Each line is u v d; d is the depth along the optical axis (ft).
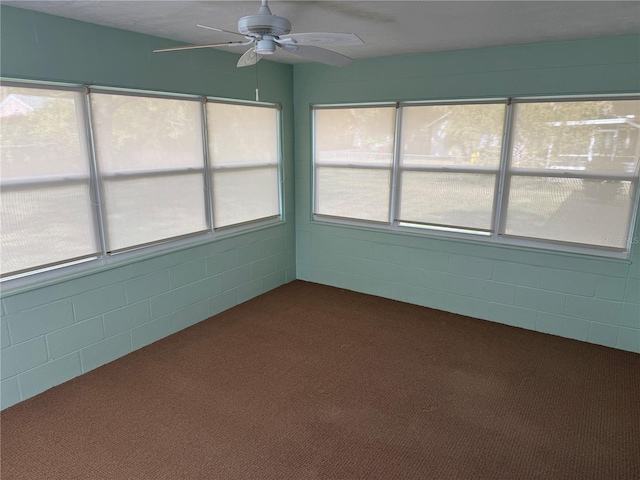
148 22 9.55
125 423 8.70
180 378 10.35
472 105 12.71
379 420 8.87
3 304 8.86
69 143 9.62
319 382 10.22
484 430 8.57
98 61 9.86
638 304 11.43
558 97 11.57
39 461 7.67
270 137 15.37
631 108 10.73
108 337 10.98
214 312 14.06
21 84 8.64
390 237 15.05
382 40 11.21
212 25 9.86
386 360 11.24
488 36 10.69
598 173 11.37
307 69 15.43
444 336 12.60
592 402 9.48
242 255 14.84
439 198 13.84
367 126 14.71
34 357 9.52
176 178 12.21
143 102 11.03
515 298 13.14
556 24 9.50
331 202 16.17
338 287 16.71
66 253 9.89
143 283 11.66
